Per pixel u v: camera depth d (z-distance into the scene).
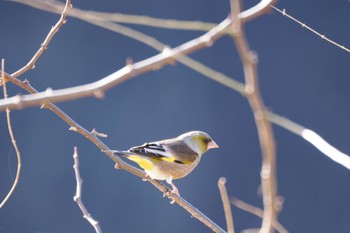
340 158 3.80
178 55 3.91
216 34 3.84
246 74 2.99
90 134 6.61
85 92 3.80
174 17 16.05
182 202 6.86
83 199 14.52
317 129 15.30
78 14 5.02
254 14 4.08
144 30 15.98
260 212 4.27
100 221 14.34
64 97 3.77
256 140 15.11
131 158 7.99
